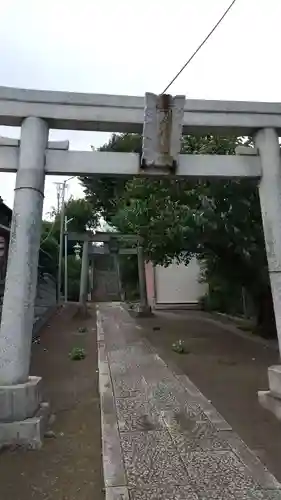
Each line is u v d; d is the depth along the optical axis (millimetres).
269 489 3574
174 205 9570
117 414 5664
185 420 5387
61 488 3705
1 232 11578
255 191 8109
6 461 4238
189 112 5562
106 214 27297
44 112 5285
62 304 24375
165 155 5332
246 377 7590
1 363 4805
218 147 7883
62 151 5367
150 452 4387
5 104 5230
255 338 11875
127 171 5441
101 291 41906
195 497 3463
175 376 7875
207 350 10469
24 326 4918
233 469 3965
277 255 5508
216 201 8453
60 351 10867
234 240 9461
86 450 4539
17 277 4949
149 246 13875
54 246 26297
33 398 4871
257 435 4812
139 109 5445
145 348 11031
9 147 5309
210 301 21391
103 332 14320
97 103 5375
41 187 5262
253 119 5703
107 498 3463
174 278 24156
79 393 6891
